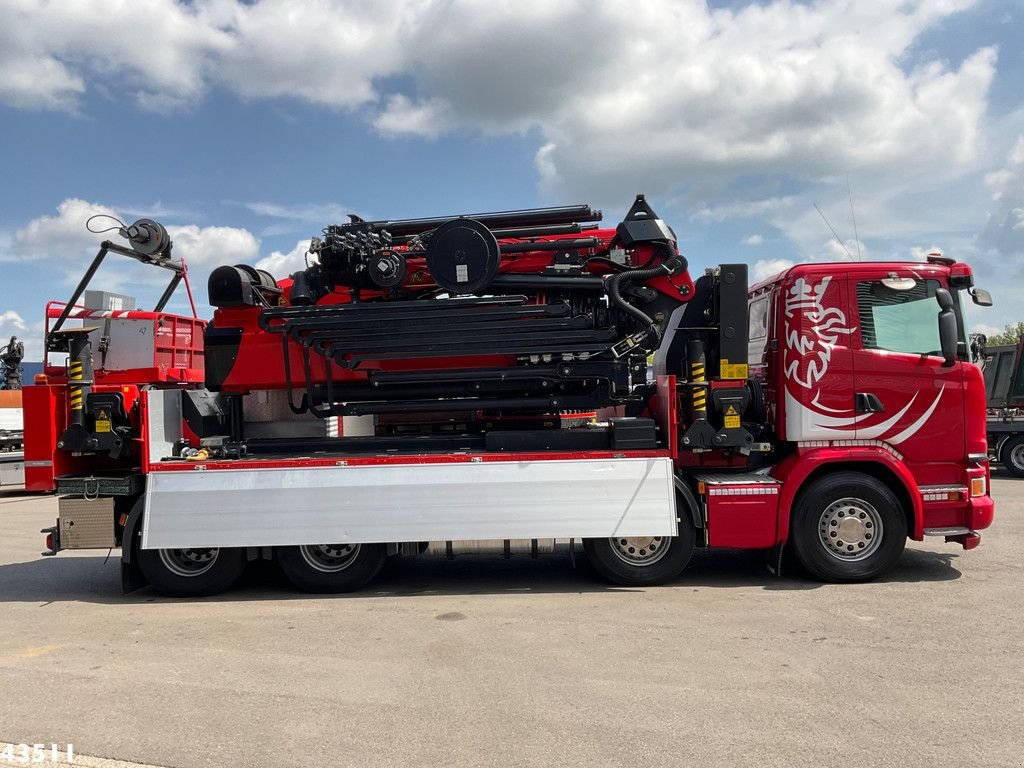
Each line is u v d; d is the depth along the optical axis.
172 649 5.33
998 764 3.41
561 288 7.02
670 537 6.75
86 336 7.05
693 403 6.87
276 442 7.34
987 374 16.66
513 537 6.55
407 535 6.57
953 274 6.93
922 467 6.86
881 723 3.85
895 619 5.64
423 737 3.78
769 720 3.90
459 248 6.79
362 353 7.05
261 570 7.96
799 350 6.84
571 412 7.52
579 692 4.32
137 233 7.67
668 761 3.47
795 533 6.73
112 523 6.97
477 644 5.24
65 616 6.36
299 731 3.88
